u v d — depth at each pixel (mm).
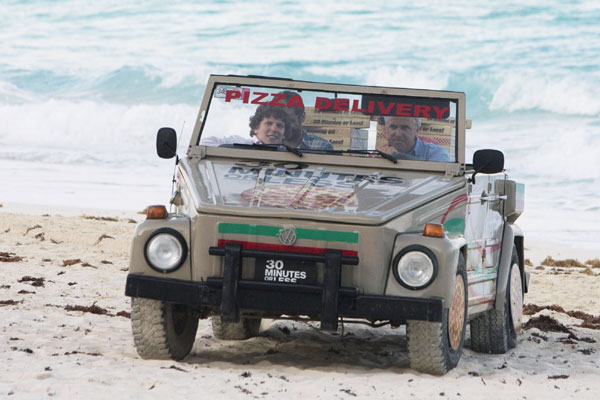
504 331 21609
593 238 70312
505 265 21719
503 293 21422
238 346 21047
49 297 26953
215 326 21562
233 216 16266
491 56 158500
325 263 15914
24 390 13945
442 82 152750
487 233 20578
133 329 17203
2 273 31969
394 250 16203
